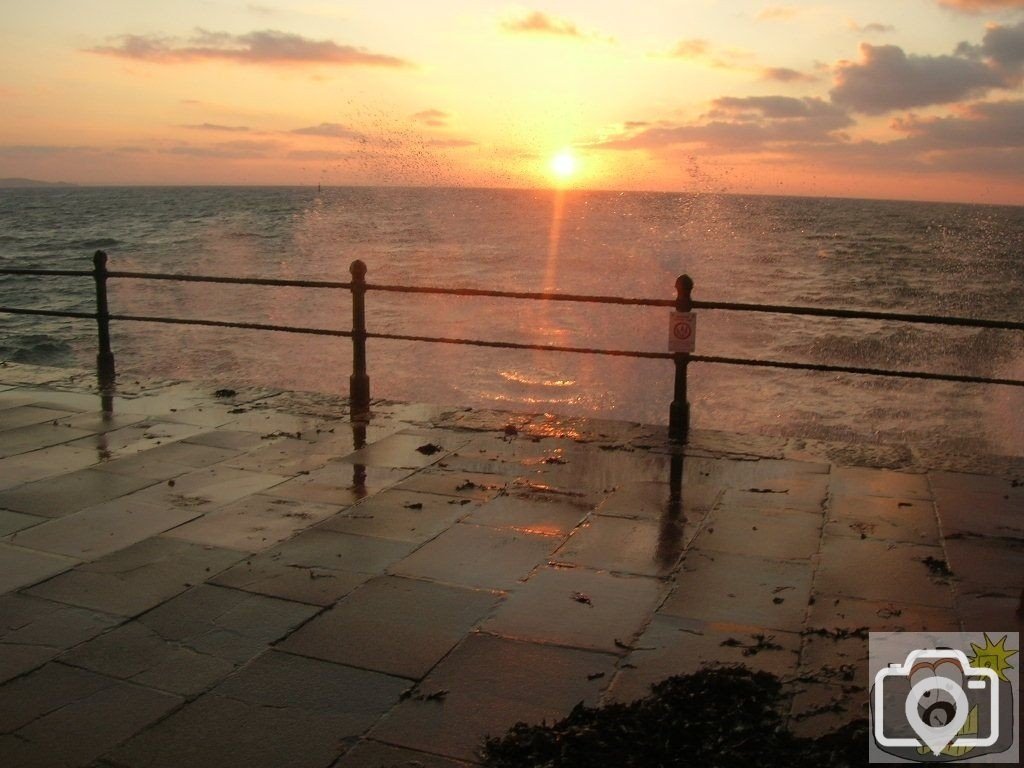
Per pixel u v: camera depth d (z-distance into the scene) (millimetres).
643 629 3408
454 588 3773
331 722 2766
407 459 5719
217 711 2828
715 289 29500
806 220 95125
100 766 2535
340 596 3684
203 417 6781
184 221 69500
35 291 27891
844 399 14820
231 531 4438
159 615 3508
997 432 13102
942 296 30672
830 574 3943
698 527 4539
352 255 38344
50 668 3100
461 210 94125
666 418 13164
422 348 17625
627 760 2557
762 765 2537
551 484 5230
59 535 4371
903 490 5145
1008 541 4355
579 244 46000
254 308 22750
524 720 2777
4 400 7305
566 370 16000
